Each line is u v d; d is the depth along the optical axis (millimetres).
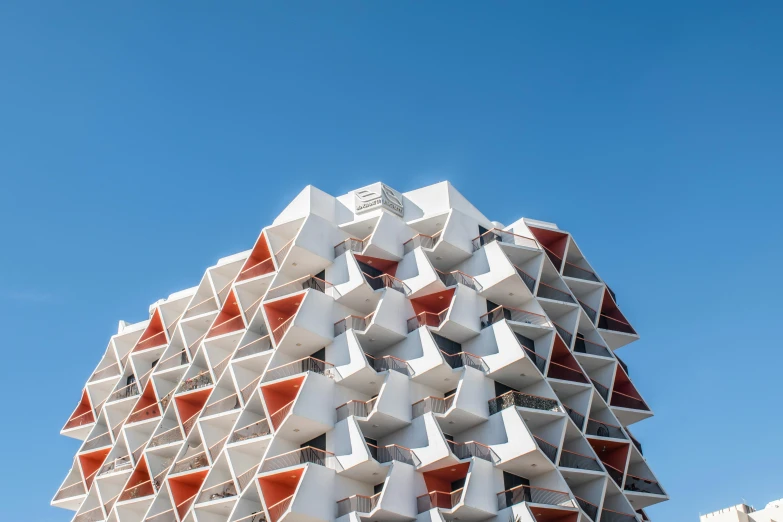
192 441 67250
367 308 65375
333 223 68250
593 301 70188
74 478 78875
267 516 56750
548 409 60438
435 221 68250
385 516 56281
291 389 61156
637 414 67188
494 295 65250
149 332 78875
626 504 61062
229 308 69625
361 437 57906
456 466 57844
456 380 61656
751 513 79500
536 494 58219
